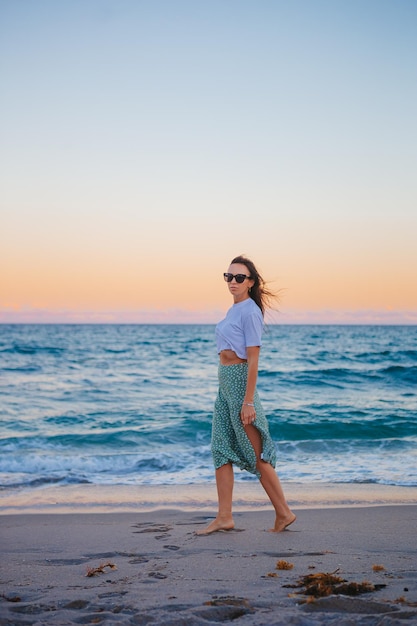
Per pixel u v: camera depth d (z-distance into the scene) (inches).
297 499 251.1
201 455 378.0
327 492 266.8
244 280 179.6
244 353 176.1
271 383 833.5
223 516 179.3
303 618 96.0
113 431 510.3
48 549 164.4
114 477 315.6
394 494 262.2
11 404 697.0
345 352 1405.0
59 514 224.8
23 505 246.8
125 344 1894.7
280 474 317.7
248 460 177.2
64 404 696.4
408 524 192.9
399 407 649.0
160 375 1002.1
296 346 1700.3
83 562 147.7
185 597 111.3
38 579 131.0
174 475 319.9
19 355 1438.2
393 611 98.7
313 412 613.0
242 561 140.2
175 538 173.3
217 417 181.9
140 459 365.4
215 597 110.5
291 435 506.0
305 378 872.3
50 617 102.3
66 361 1279.5
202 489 279.0
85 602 110.7
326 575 118.8
